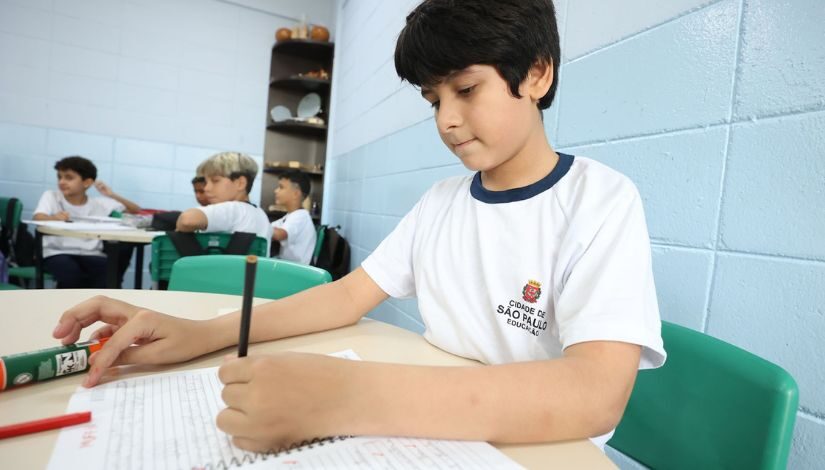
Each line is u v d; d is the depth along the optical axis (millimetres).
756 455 483
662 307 901
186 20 3951
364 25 2992
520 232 666
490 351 660
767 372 495
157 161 3936
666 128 896
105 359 472
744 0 769
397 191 2172
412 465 350
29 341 553
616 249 523
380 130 2496
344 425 371
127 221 2637
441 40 546
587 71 1098
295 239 2912
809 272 676
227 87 4098
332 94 3826
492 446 385
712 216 811
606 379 424
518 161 671
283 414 356
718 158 804
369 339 666
